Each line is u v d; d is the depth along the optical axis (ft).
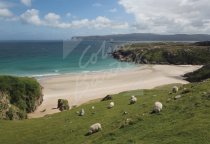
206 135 70.13
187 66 583.99
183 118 88.07
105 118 121.49
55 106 252.01
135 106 131.03
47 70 495.82
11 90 230.27
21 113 204.74
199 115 85.05
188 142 68.85
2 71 488.02
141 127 91.40
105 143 85.40
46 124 134.51
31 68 528.22
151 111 106.22
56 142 105.70
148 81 385.50
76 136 106.11
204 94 105.70
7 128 136.67
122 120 108.58
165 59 632.38
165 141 72.79
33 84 248.11
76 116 137.80
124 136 87.45
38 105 248.93
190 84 144.87
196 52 650.02
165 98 128.98
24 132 126.11
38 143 109.50
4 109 196.75
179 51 655.76
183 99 108.58
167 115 96.58
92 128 105.40
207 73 386.93
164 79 403.75
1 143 115.55
